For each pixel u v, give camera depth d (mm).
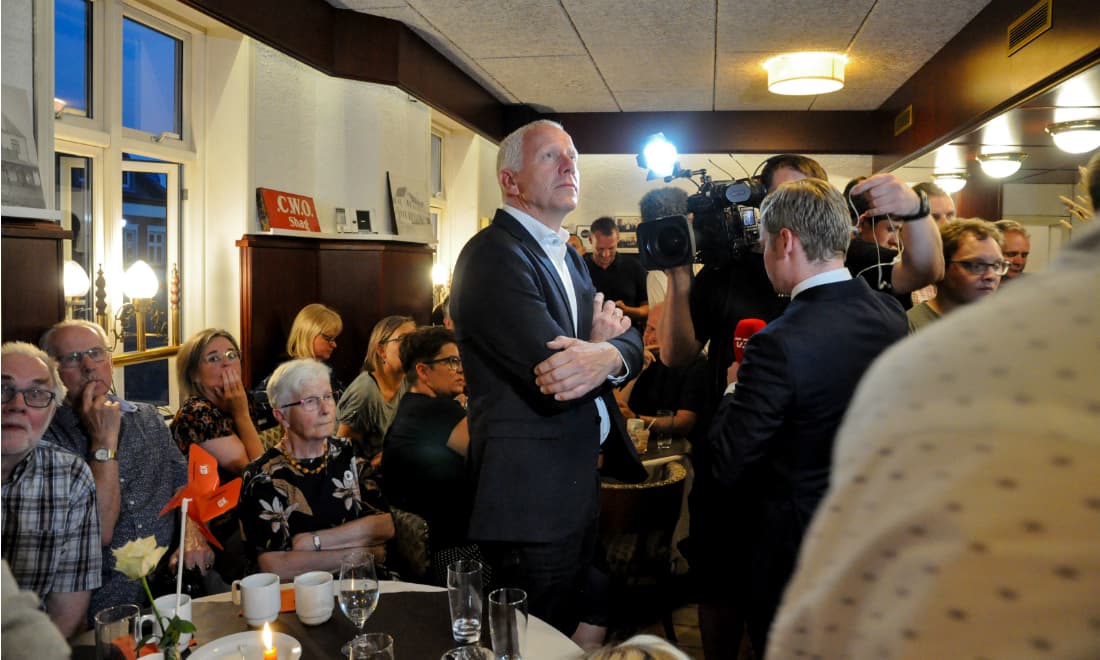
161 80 3910
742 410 1800
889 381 357
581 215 8062
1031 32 3758
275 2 3920
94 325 2262
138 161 3760
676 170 2373
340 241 4863
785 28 4727
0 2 2381
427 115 5727
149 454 2367
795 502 1782
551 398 1747
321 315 4000
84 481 1812
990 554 288
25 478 1747
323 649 1562
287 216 4395
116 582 2189
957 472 307
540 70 5754
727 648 2328
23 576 1743
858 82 6020
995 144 5145
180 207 4102
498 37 4961
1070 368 300
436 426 2566
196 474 1303
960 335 341
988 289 2535
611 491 3090
